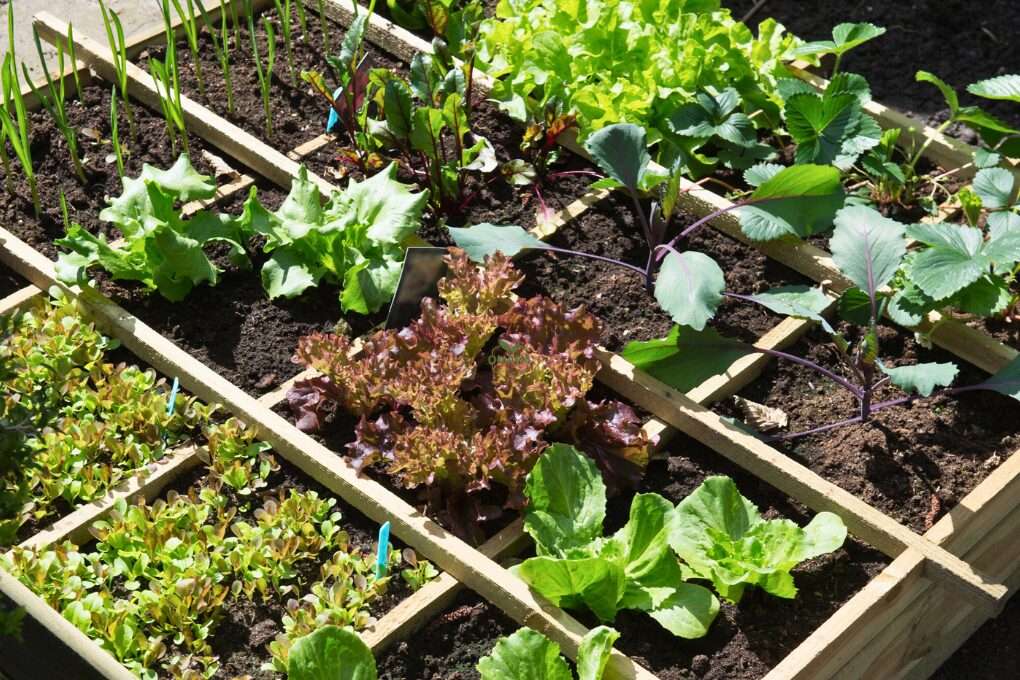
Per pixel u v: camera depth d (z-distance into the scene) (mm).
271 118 2625
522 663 1876
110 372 2205
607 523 2084
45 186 2500
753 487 2125
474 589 2006
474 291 2201
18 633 1842
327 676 1857
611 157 2273
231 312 2324
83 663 1812
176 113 2504
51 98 2643
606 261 2395
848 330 2318
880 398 2225
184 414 2160
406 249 2322
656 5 2633
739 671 1941
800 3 2986
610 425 2113
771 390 2238
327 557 2045
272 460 2129
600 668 1861
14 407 1945
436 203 2451
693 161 2529
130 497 2082
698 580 2049
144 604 1952
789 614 1996
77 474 2092
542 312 2195
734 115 2475
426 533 2023
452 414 2082
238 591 1983
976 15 2939
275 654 1911
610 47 2561
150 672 1906
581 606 1987
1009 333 2303
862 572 2037
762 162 2531
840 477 2129
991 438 2182
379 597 1995
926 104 2760
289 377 2236
